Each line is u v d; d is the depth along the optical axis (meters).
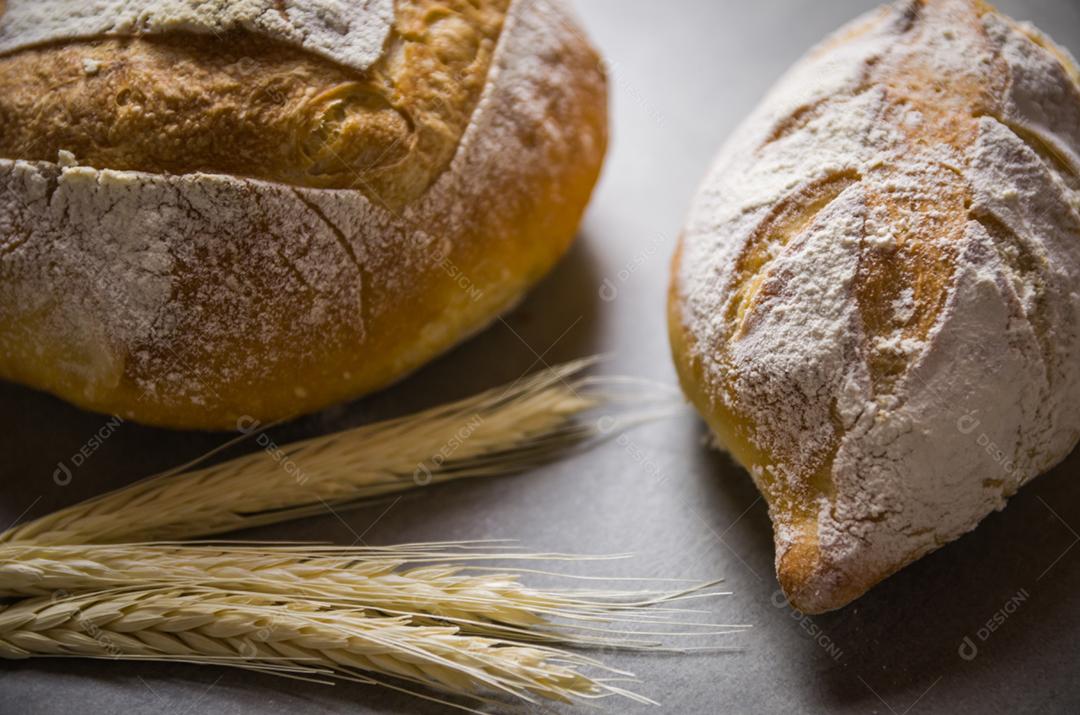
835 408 0.32
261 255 0.34
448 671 0.32
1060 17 0.42
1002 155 0.33
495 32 0.36
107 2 0.35
